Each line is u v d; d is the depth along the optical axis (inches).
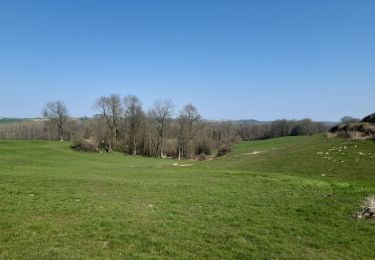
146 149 4800.7
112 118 4542.3
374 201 876.0
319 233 702.5
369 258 599.5
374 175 1385.3
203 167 2058.3
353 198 991.0
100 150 4207.7
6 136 6422.2
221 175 1491.1
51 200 855.7
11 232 620.1
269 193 1059.3
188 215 776.3
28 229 637.3
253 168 1801.2
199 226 698.8
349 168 1523.1
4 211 741.9
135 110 4741.6
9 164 2080.5
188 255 557.0
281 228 717.9
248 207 874.1
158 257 538.3
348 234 707.4
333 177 1414.9
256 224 736.3
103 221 682.2
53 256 523.5
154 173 1642.5
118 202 871.1
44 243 573.9
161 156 4751.5
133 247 573.9
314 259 571.8
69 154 3408.0
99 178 1343.5
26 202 823.7
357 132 2025.1
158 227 670.5
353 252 620.7
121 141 4758.9
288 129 6053.2
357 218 815.7
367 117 2142.0
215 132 5679.1
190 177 1444.4
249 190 1104.2
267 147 3885.3
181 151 4714.6
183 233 648.4
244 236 657.6
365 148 1786.4
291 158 1852.9
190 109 4749.0
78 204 816.3
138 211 781.3
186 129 4722.0
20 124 7027.6
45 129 6122.1
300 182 1261.1
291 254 586.2
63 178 1261.1
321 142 2076.8
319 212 845.2
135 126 4739.2
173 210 812.6
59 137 5664.4
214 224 721.0
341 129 2161.7
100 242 587.8
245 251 586.6
